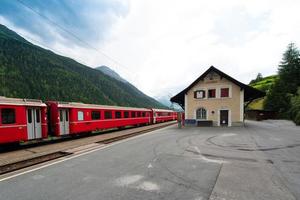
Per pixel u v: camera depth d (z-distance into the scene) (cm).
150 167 680
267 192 468
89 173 624
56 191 487
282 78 5022
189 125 2458
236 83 2264
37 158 851
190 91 2519
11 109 1135
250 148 1002
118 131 2148
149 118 3181
